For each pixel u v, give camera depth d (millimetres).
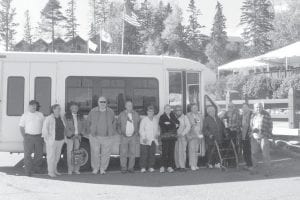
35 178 11336
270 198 8820
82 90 12594
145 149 12250
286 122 23141
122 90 12812
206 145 12820
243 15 87562
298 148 15172
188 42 95125
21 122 11695
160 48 85062
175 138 12227
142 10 95062
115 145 12672
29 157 11664
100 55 12766
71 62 12570
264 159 11445
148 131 12203
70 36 102062
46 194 9391
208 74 13539
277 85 28156
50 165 11555
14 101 12344
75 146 11977
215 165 12953
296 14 59500
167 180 11016
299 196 8961
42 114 11875
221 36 96062
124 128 12117
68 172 12000
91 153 12094
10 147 12258
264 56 26750
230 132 12656
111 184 10508
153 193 9461
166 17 95188
